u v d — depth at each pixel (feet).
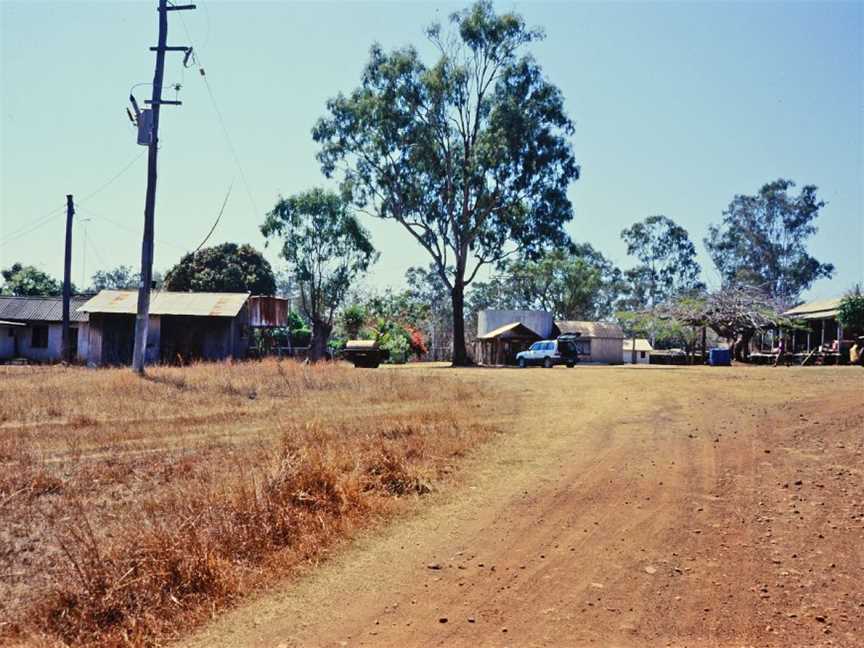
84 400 51.85
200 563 20.39
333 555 22.58
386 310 207.62
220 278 188.75
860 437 36.14
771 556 21.36
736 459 33.37
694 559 21.31
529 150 138.10
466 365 144.77
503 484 31.14
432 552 22.71
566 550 22.43
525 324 192.65
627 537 23.40
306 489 26.91
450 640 16.57
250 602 19.27
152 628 17.65
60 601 18.84
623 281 269.23
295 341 172.45
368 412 51.03
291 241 177.99
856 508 25.39
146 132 75.46
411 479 30.78
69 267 115.65
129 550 20.62
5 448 35.06
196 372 73.51
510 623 17.39
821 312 142.92
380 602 18.94
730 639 16.33
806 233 234.38
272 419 46.78
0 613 19.01
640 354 218.59
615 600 18.57
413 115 145.59
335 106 148.05
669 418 46.06
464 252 147.84
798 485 28.63
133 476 31.42
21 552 23.21
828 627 16.79
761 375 78.74
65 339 116.16
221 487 27.17
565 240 147.23
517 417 50.57
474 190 146.72
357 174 150.71
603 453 36.27
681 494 28.07
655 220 255.70
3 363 129.08
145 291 74.13
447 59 141.59
